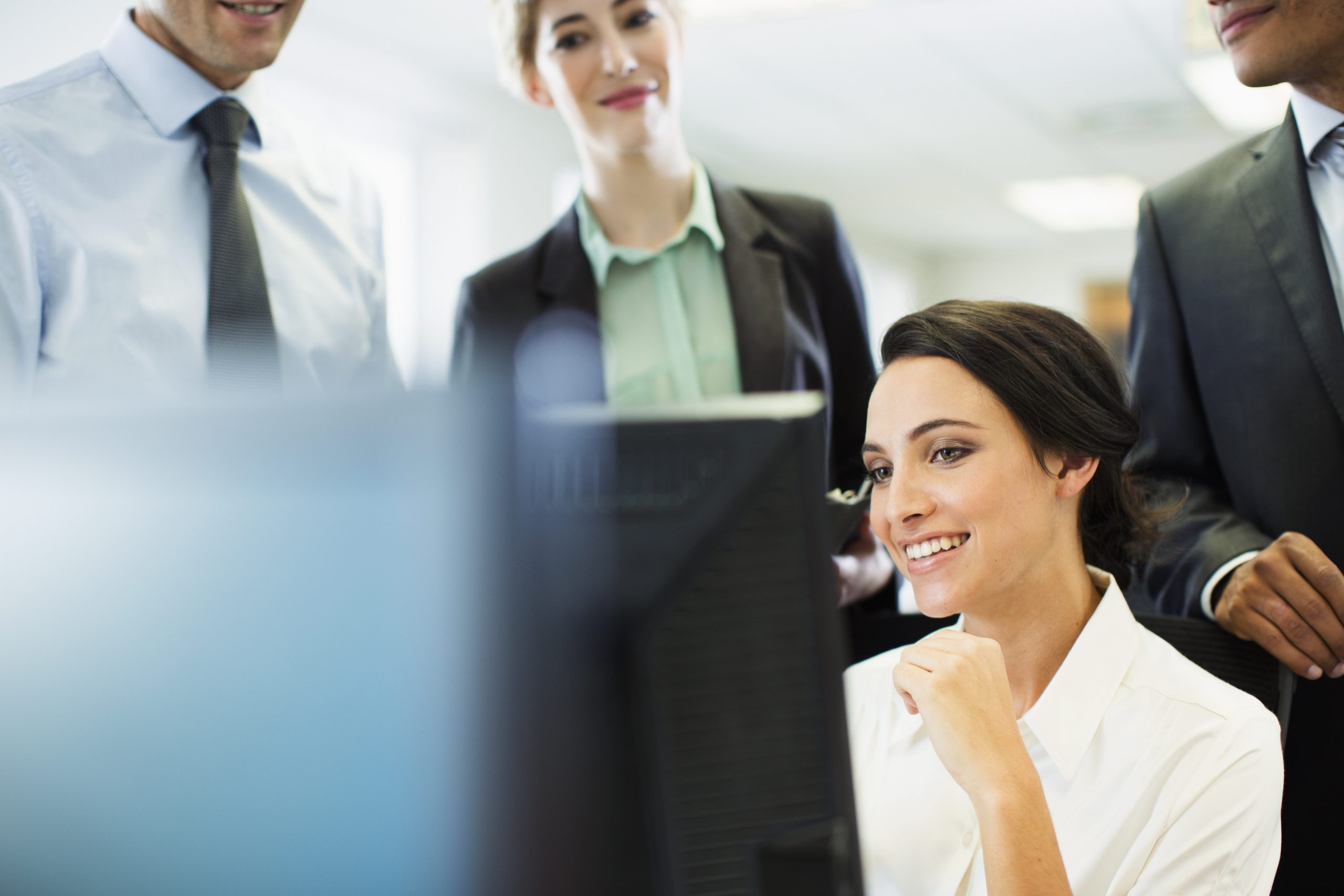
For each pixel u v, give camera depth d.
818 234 1.72
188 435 0.38
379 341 1.62
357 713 0.37
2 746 0.38
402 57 4.23
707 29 4.16
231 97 1.41
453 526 0.37
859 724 1.16
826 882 0.38
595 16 1.52
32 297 1.23
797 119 5.41
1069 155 6.22
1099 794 0.99
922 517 0.99
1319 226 1.32
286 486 0.38
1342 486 1.28
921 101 5.15
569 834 0.37
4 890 0.39
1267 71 1.26
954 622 1.33
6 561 0.38
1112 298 9.81
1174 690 0.99
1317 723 1.29
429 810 0.37
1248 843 0.92
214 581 0.38
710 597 0.38
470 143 4.70
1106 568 1.11
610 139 1.58
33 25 2.61
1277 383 1.32
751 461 0.38
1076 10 4.01
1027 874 0.78
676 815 0.38
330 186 1.58
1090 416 1.00
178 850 0.37
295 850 0.37
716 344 1.65
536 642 0.37
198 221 1.38
